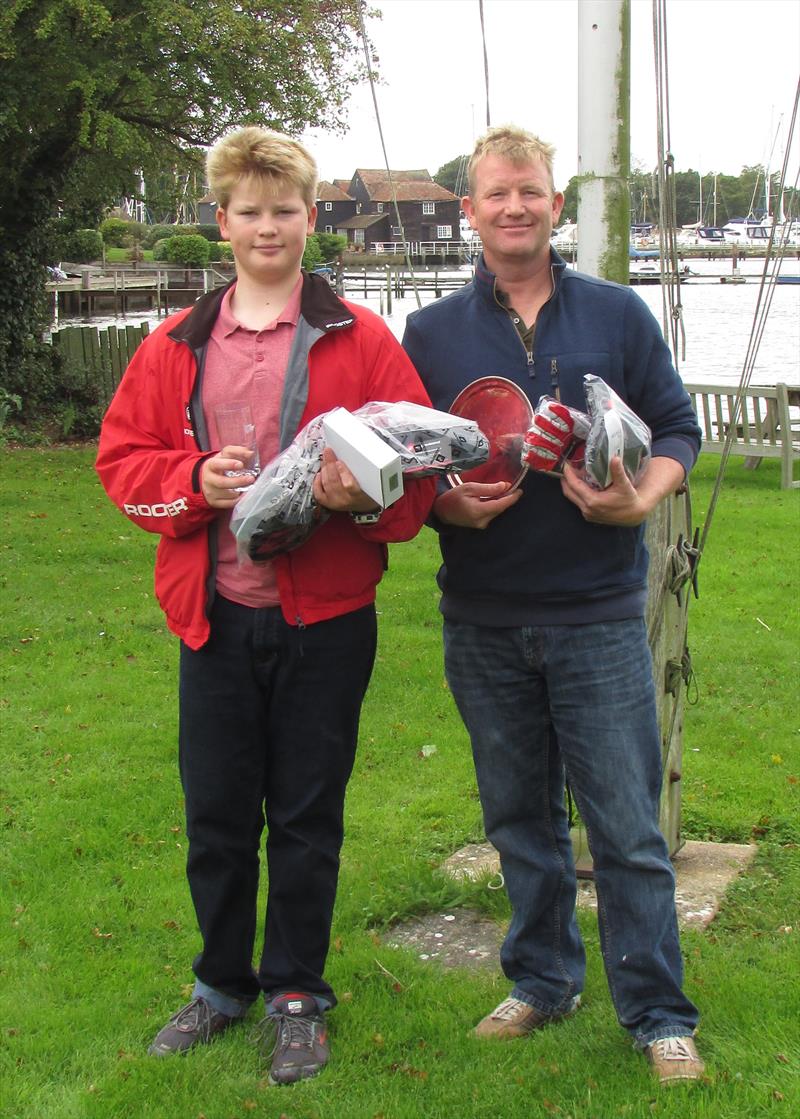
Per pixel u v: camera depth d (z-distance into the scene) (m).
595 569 2.88
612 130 3.64
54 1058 3.06
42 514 10.78
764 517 10.75
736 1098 2.67
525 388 2.93
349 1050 3.00
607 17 3.57
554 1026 3.07
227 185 2.84
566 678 2.90
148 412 2.96
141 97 15.59
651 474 2.88
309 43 16.11
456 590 3.03
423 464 2.72
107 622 7.55
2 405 15.52
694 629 7.42
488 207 2.86
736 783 4.93
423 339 3.07
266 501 2.67
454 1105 2.74
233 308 2.96
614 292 2.95
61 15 14.66
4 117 14.99
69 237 19.06
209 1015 3.10
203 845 3.01
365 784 5.09
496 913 3.83
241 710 2.95
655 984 2.86
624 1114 2.63
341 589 2.90
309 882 2.99
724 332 31.78
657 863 2.86
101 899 4.02
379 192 87.94
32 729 5.74
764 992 3.17
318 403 2.86
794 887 3.94
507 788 3.06
